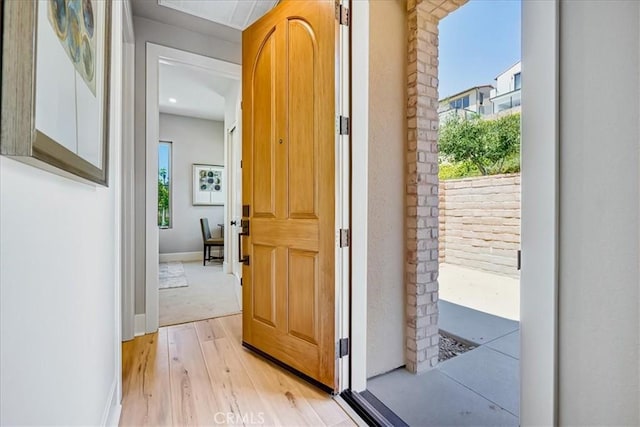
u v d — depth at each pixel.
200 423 1.49
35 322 0.63
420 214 2.02
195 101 5.40
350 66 1.76
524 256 0.85
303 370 1.87
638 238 0.68
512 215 3.66
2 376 0.51
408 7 2.05
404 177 2.05
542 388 0.81
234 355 2.19
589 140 0.74
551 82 0.79
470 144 3.74
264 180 2.13
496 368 2.08
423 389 1.85
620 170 0.70
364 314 1.81
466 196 4.11
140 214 2.57
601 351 0.73
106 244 1.31
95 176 0.97
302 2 1.87
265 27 2.12
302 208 1.88
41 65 0.56
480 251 3.97
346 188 1.76
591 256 0.74
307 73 1.84
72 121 0.74
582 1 0.76
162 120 6.25
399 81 2.02
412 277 2.03
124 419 1.51
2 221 0.51
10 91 0.47
